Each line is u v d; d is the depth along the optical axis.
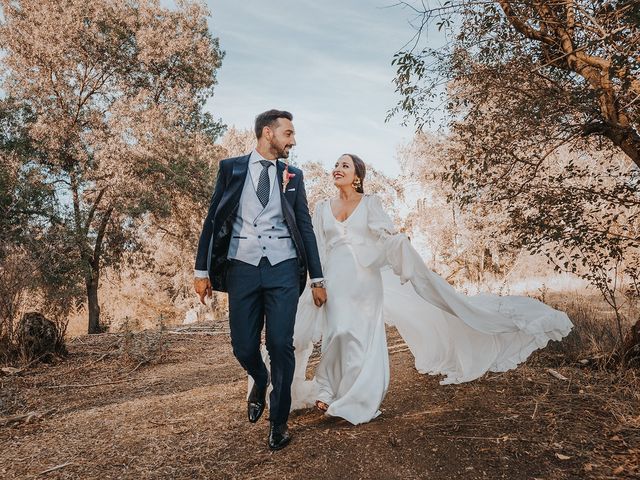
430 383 4.13
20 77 18.66
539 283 10.65
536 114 3.73
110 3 20.03
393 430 3.11
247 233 3.01
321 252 3.86
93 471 2.78
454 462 2.68
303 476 2.61
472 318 3.68
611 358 4.13
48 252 11.36
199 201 20.91
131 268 21.92
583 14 3.39
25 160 17.73
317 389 3.64
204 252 3.09
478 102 4.23
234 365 6.12
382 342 3.54
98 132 18.86
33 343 6.43
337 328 3.43
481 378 4.11
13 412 4.19
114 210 19.58
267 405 3.79
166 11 20.84
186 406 4.02
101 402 4.50
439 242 17.25
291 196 3.12
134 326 18.11
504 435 2.95
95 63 19.86
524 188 4.32
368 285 3.59
